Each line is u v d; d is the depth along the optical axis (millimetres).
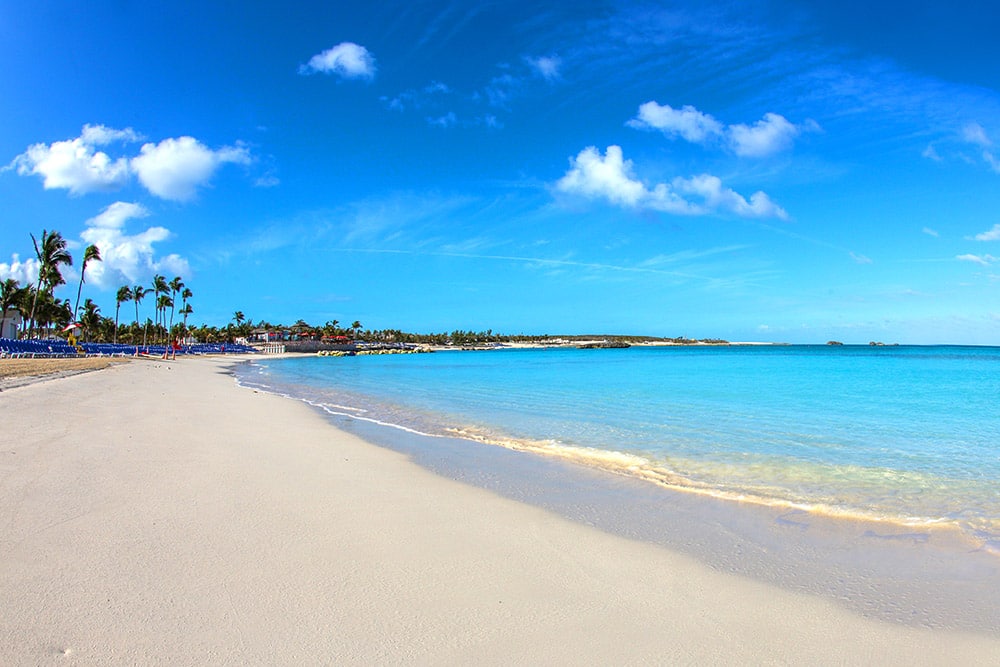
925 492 7938
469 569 4859
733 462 9938
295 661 3299
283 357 107312
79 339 96188
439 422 15359
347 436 12617
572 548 5527
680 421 15281
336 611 3959
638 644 3703
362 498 7027
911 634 3963
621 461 10023
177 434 11172
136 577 4344
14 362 38438
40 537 5105
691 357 80188
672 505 7234
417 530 5859
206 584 4281
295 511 6289
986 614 4285
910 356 80188
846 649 3736
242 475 7883
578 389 26375
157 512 5980
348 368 57938
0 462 7914
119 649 3330
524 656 3490
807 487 8219
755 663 3518
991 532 6246
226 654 3334
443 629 3781
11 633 3449
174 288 104938
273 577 4480
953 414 16484
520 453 10766
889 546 5793
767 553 5543
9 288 69188
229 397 21047
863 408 18031
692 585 4727
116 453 8906
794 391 24438
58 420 12086
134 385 23844
